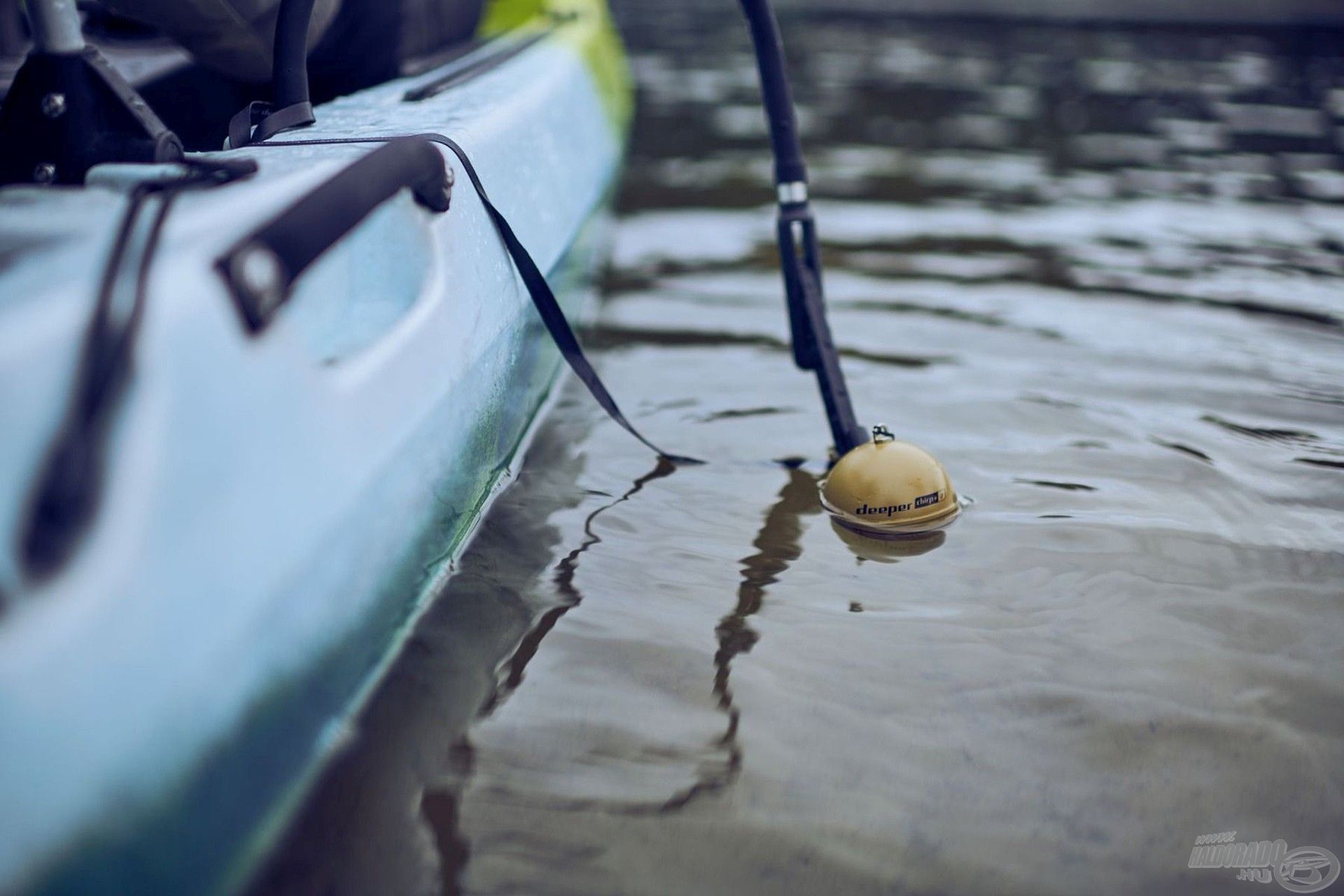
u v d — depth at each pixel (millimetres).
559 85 2834
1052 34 10070
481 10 3236
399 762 1357
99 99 1510
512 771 1366
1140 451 2311
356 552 1285
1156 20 10938
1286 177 4906
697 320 3139
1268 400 2578
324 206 1232
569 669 1570
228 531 1006
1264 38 9781
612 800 1333
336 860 1191
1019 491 2133
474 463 1783
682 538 1950
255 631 1048
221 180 1357
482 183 1922
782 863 1250
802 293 2295
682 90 7035
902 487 1972
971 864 1256
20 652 787
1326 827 1317
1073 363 2811
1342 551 1929
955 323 3104
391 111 2129
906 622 1712
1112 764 1417
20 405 864
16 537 833
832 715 1500
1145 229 4066
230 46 2201
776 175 2311
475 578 1770
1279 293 3348
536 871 1224
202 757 972
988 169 5070
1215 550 1930
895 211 4320
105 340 898
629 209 4340
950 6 11242
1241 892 1219
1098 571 1859
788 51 8844
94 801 840
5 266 1024
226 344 1029
